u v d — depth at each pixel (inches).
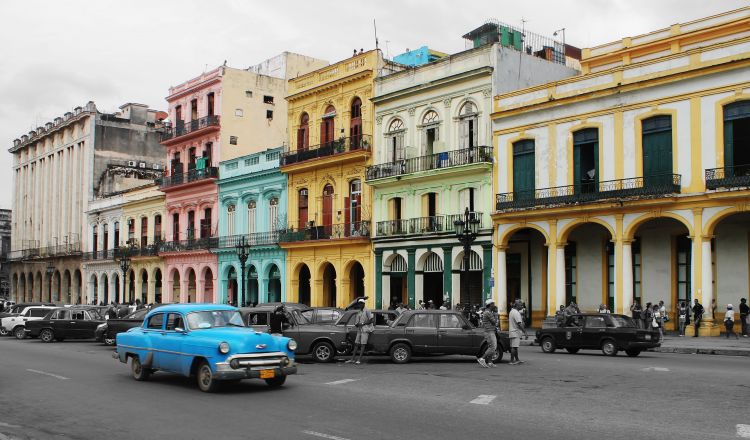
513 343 792.3
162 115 3029.0
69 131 3009.4
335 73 1780.3
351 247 1695.4
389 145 1635.1
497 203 1374.3
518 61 1464.1
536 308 1403.8
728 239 1173.1
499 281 1381.6
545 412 479.5
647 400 523.2
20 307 1486.2
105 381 674.2
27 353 1003.3
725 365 760.3
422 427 434.9
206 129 2159.2
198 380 595.2
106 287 2694.4
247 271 2021.4
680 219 1146.0
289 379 669.9
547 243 1309.1
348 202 1727.4
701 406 496.7
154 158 2957.7
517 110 1368.1
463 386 609.3
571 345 955.3
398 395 560.7
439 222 1482.5
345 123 1748.3
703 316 1121.4
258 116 2236.7
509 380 645.9
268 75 2370.8
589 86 1275.8
